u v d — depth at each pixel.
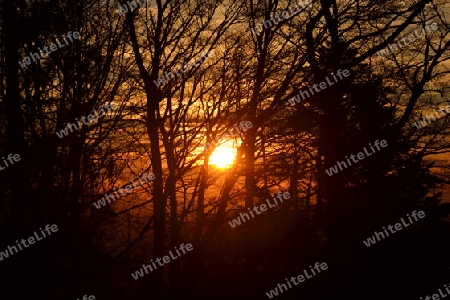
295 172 12.84
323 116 12.78
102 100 9.35
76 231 8.04
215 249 12.00
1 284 7.50
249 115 11.20
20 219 7.62
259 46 11.41
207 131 11.37
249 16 11.51
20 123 7.76
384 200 14.31
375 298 13.41
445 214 14.89
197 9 11.27
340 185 13.54
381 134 13.90
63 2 8.61
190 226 12.12
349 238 13.65
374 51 11.41
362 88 13.82
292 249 13.80
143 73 10.27
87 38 9.30
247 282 13.07
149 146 10.23
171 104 11.92
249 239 12.73
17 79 7.80
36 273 7.82
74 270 8.10
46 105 8.45
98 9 9.70
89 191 8.47
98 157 8.73
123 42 9.91
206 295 12.65
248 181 11.44
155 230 10.12
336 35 11.31
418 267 14.17
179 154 11.47
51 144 7.94
